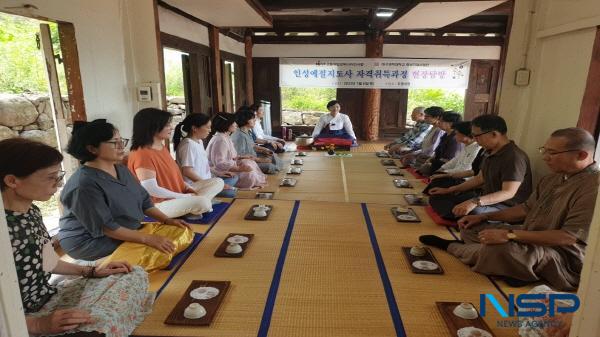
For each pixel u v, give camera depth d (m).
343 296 1.88
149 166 2.76
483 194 2.87
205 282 1.97
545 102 3.37
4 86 6.78
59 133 3.12
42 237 1.53
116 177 2.19
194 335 1.58
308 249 2.41
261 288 1.95
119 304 1.53
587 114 2.92
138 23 3.66
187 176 3.31
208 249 2.41
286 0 5.61
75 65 3.01
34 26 7.13
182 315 1.68
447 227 2.82
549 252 1.96
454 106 8.87
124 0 3.62
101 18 3.30
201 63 5.43
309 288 1.95
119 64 3.58
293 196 3.84
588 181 1.86
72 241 2.15
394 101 7.97
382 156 5.98
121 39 3.61
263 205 3.16
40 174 1.42
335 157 5.95
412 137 5.85
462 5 4.20
